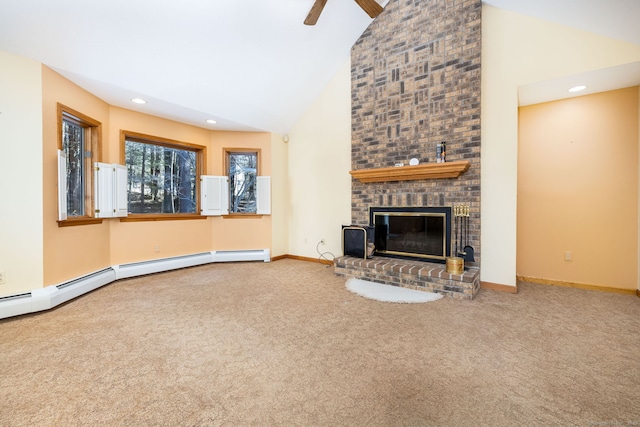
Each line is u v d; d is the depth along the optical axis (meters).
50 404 1.45
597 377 1.67
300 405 1.45
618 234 3.30
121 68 3.12
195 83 3.69
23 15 2.38
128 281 3.83
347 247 4.24
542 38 3.07
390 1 3.98
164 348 2.03
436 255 3.70
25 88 2.66
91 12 2.56
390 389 1.57
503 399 1.48
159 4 2.73
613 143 3.30
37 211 2.73
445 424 1.31
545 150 3.65
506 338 2.17
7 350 1.99
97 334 2.25
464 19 3.42
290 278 3.99
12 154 2.60
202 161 4.96
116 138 3.89
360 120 4.31
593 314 2.64
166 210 4.62
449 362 1.84
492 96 3.33
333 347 2.05
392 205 4.04
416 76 3.78
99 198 3.58
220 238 5.13
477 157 3.37
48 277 2.84
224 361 1.86
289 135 5.45
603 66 2.80
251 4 3.09
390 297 3.12
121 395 1.52
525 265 3.82
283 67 4.08
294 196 5.40
